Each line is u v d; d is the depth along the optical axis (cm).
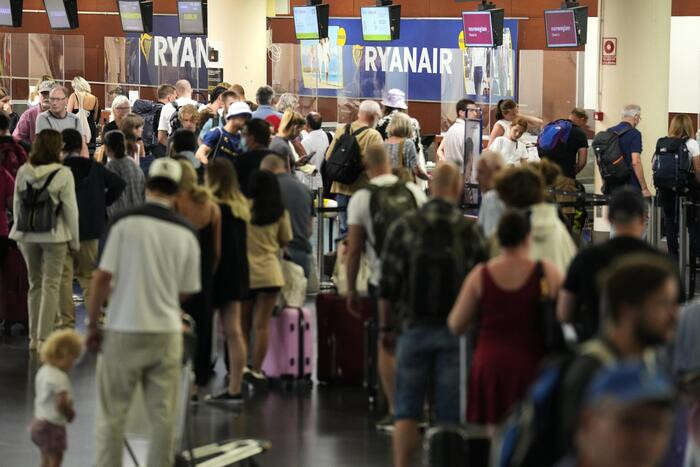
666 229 3409
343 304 2283
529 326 1435
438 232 1559
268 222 2131
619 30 4272
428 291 1552
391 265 1572
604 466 709
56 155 2455
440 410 1563
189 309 1969
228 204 2041
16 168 2720
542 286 1433
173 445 1592
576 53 4969
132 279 1562
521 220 1444
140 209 1582
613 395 707
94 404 2166
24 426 2031
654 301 850
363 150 2850
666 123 4291
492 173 1927
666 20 4250
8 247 2745
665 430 710
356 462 1819
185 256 1582
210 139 3009
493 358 1433
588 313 1419
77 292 3253
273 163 2362
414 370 1578
